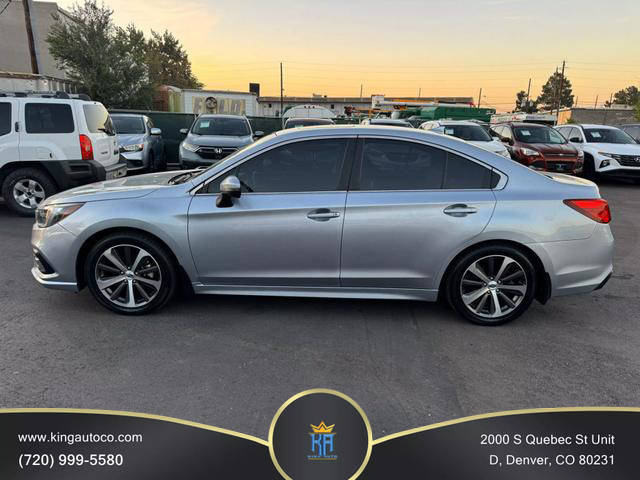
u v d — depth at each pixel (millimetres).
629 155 11883
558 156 11586
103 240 3705
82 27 25516
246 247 3650
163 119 15203
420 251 3600
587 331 3734
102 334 3516
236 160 3686
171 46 67375
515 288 3691
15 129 7102
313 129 3727
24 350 3258
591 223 3607
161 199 3680
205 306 4059
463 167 3645
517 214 3537
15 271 4879
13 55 28609
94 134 7664
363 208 3545
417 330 3682
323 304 4145
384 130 3691
